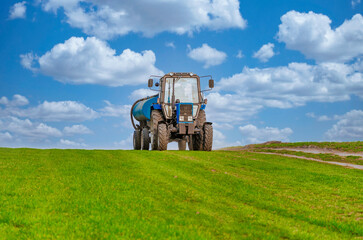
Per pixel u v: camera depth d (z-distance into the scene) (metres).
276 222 6.89
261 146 23.25
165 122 17.25
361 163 15.88
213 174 11.17
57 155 13.80
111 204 7.30
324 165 14.66
